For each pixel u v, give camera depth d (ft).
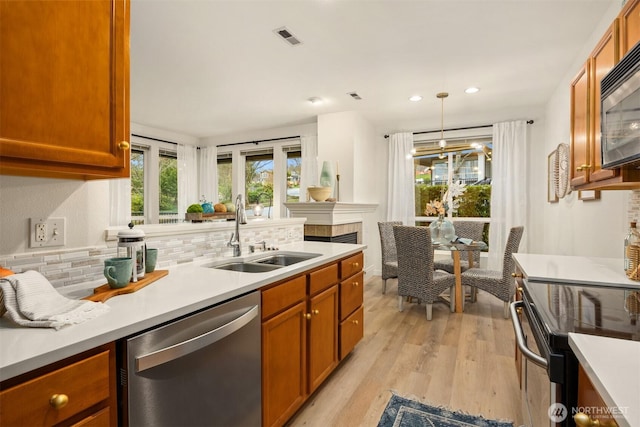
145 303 3.66
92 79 3.52
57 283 4.16
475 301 13.34
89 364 2.77
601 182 5.45
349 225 15.31
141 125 18.04
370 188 17.40
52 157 3.17
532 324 3.70
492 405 6.39
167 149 19.43
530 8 7.50
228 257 6.81
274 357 5.21
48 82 3.15
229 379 4.28
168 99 13.85
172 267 5.76
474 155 16.30
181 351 3.44
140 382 3.16
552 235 13.24
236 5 7.43
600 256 8.27
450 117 16.33
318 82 11.94
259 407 4.86
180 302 3.70
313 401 6.56
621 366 2.31
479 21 8.03
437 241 12.48
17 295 3.01
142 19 7.97
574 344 2.72
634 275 5.02
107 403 2.93
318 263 6.49
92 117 3.52
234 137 20.38
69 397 2.62
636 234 5.19
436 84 12.12
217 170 20.93
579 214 9.89
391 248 14.75
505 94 13.15
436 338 9.65
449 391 6.89
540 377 3.34
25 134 2.99
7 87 2.87
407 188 16.87
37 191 4.00
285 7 7.48
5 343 2.59
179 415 3.58
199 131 19.75
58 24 3.23
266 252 7.63
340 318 7.54
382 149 18.04
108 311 3.37
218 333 3.88
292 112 15.75
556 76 11.34
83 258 4.43
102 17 3.63
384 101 14.02
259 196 20.13
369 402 6.52
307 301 6.23
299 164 18.81
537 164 14.76
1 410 2.24
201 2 7.29
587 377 2.52
